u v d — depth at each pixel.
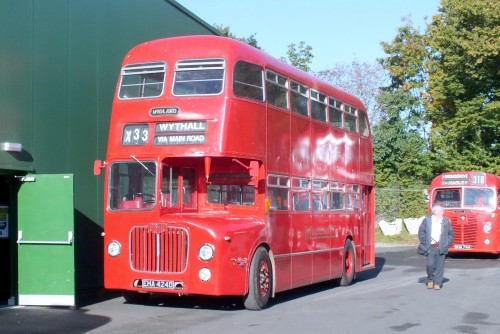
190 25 19.00
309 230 15.87
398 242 38.69
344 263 18.25
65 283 13.30
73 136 14.59
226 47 12.98
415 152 45.91
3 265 14.20
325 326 11.41
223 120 12.58
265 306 13.61
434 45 42.91
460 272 22.12
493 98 41.69
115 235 12.88
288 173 14.81
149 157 12.81
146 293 14.57
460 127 41.66
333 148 17.70
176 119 12.75
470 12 39.25
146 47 13.42
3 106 12.84
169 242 12.48
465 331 11.06
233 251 12.52
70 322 11.70
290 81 15.24
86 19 15.04
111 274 12.85
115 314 12.68
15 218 13.48
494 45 38.03
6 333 10.61
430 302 14.59
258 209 13.58
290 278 14.72
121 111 13.20
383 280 19.84
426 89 46.91
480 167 41.81
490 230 28.09
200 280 12.27
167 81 12.97
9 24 12.98
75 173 14.62
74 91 14.66
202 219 12.64
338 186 17.98
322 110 17.11
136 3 16.69
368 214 20.84
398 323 11.79
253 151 13.29
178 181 13.16
